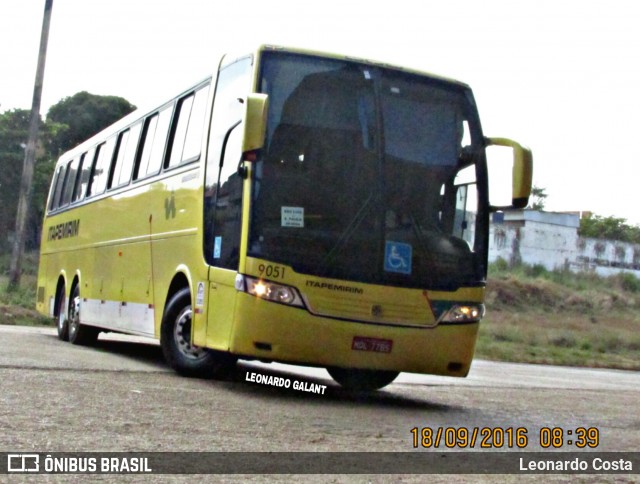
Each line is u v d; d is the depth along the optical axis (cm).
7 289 2772
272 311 974
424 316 1024
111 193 1555
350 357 998
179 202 1209
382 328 1004
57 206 1995
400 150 1048
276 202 992
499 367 2273
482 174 1087
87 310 1625
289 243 987
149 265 1306
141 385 1020
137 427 745
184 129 1251
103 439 686
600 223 8625
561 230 6756
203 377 1162
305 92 1030
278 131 1009
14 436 675
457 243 1055
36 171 5509
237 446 695
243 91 1045
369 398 1129
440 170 1060
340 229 1005
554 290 5788
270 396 1040
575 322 5181
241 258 988
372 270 1007
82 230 1725
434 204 1051
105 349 1623
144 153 1420
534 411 1097
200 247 1106
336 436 775
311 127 1021
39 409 794
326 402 1032
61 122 6103
